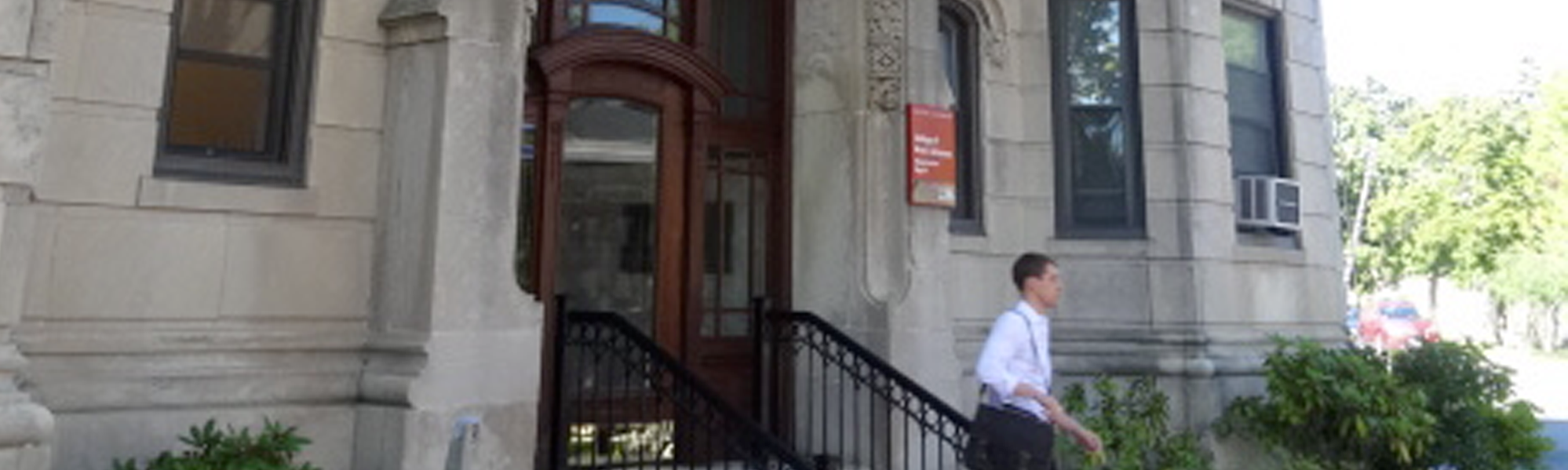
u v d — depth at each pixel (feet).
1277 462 24.52
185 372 14.48
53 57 12.39
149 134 14.67
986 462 14.55
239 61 15.90
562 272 20.13
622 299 20.80
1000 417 14.42
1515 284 126.93
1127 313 25.30
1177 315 24.98
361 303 15.93
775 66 23.39
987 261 24.76
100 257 14.17
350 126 16.11
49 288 13.79
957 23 25.77
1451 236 86.12
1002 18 26.02
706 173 22.15
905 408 19.02
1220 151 26.50
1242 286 26.32
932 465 20.98
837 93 22.44
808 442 21.48
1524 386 79.10
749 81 23.29
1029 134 26.08
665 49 21.12
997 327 14.48
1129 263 25.48
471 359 15.40
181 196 14.74
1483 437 25.20
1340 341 29.14
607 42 20.42
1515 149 80.43
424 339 15.08
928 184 21.86
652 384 17.57
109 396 13.97
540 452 19.04
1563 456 37.78
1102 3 26.99
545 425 19.15
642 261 21.12
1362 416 22.81
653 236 21.26
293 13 16.31
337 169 15.96
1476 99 84.99
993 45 25.70
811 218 22.47
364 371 15.57
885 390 20.30
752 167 22.84
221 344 14.85
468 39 15.87
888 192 21.84
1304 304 28.30
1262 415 24.14
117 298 14.24
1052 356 24.88
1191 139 25.81
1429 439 23.24
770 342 22.00
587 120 20.80
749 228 22.66
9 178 11.87
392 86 16.31
